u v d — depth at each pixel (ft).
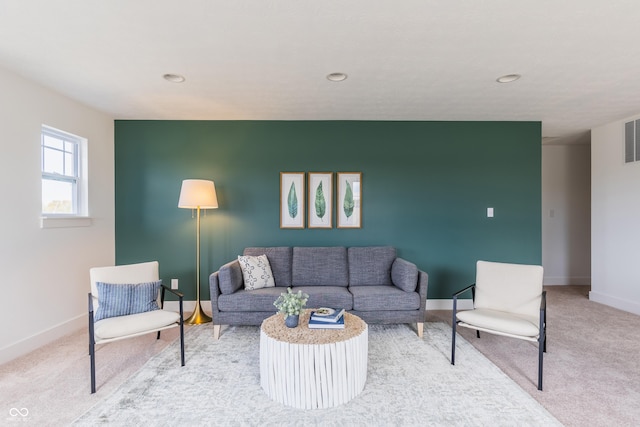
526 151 12.92
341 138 12.75
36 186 9.01
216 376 7.32
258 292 9.84
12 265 8.32
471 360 8.09
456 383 6.98
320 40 6.80
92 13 5.82
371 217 12.81
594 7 5.67
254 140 12.65
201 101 10.53
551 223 17.44
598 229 13.71
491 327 7.54
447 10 5.78
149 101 10.51
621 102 10.68
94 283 8.13
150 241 12.52
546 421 5.73
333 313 7.52
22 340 8.52
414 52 7.32
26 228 8.71
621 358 8.24
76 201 10.85
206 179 12.57
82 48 7.10
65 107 10.05
